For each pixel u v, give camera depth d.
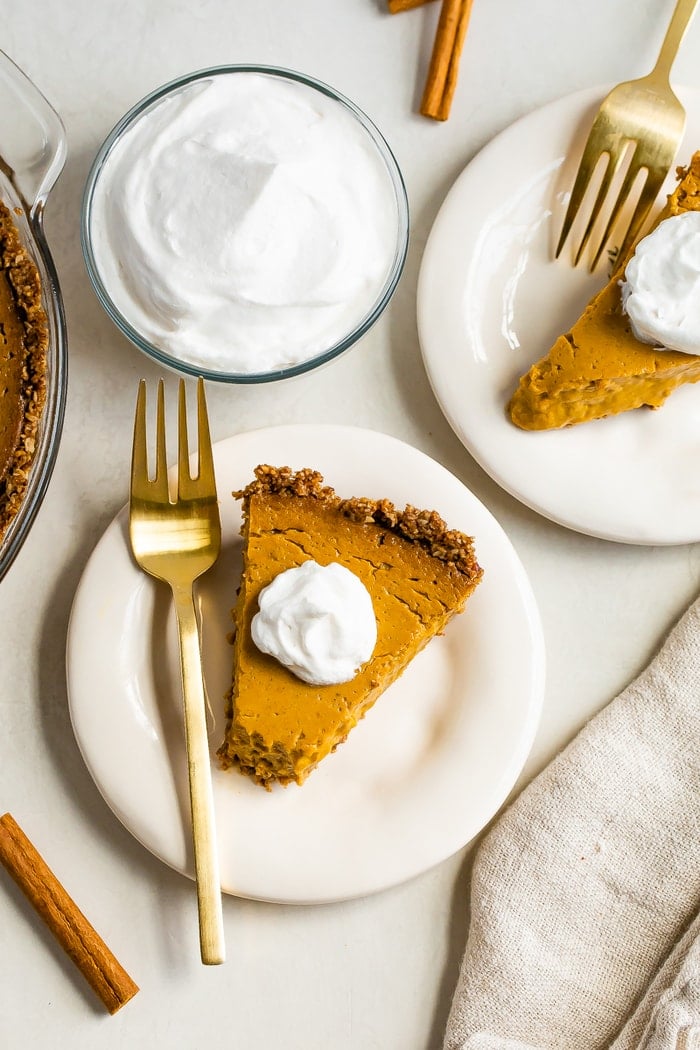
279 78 0.61
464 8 0.63
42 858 0.62
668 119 0.62
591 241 0.64
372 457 0.62
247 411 0.65
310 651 0.58
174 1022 0.63
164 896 0.63
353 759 0.62
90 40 0.64
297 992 0.63
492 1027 0.62
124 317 0.61
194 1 0.64
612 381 0.62
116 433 0.64
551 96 0.65
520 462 0.63
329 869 0.61
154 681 0.62
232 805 0.61
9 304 0.60
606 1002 0.62
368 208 0.61
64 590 0.64
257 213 0.59
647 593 0.65
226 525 0.63
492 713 0.62
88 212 0.60
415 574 0.61
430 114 0.64
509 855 0.63
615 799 0.63
